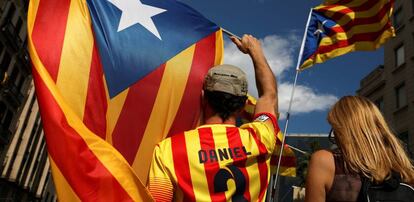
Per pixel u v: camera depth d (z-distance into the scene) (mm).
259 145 2023
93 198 1902
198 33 3207
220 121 2096
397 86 23656
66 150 1951
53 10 2664
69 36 2662
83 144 1982
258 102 2266
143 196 1930
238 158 1954
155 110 2820
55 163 1924
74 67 2611
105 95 2688
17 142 38406
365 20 5824
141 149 2709
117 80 2768
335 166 2080
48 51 2566
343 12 5945
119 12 2939
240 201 1911
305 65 5781
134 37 2928
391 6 5648
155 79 2891
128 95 2771
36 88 2115
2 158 35500
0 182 36781
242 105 2141
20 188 41469
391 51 24859
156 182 1851
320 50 5859
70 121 2039
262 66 2400
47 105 2053
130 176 1982
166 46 3021
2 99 32312
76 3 2766
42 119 2020
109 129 2658
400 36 23969
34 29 2576
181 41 3104
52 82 2152
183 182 1855
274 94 2307
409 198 2039
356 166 2033
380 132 2178
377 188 2018
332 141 2379
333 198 2033
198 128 2025
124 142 2678
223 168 1918
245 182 1939
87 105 2574
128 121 2723
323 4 6062
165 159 1891
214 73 2113
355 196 1999
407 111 21984
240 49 2531
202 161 1906
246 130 2080
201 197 1850
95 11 2834
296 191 30188
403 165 2125
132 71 2830
